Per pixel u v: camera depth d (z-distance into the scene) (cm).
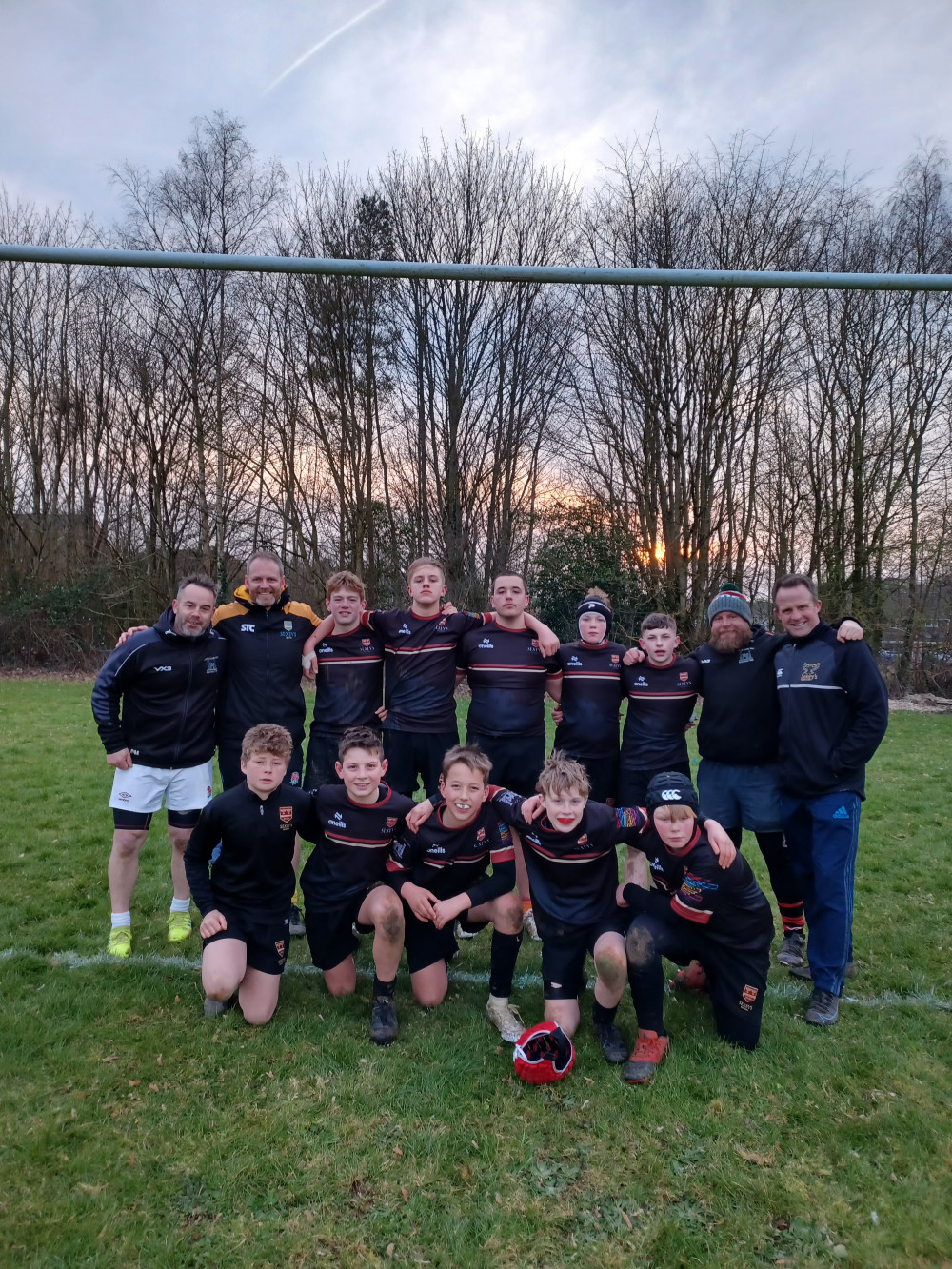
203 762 389
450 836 322
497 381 1825
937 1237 205
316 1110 253
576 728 418
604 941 296
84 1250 196
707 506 1661
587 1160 233
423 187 1786
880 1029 312
